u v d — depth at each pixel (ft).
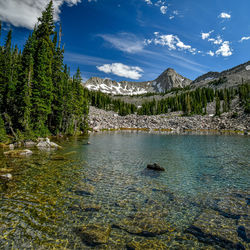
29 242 22.25
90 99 483.51
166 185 44.57
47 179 45.39
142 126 342.44
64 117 169.37
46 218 27.71
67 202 33.42
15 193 36.22
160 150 98.94
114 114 463.42
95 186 42.16
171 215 29.99
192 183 46.29
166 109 514.27
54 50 162.20
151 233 24.93
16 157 67.72
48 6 155.22
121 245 22.25
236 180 48.93
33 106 118.01
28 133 104.94
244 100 377.91
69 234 24.06
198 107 435.53
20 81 113.91
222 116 353.72
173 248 22.03
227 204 34.37
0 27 176.55
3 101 121.39
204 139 157.38
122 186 42.98
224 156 82.69
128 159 74.38
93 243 22.40
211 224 27.40
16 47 209.97
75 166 59.57
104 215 29.35
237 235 24.66
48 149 89.10
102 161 69.15
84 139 145.28
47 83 127.03
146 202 34.68
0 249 20.84
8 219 26.86
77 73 199.00
